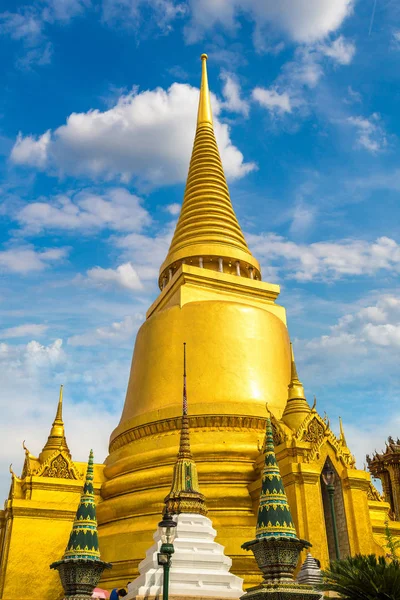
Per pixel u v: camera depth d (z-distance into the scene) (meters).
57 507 33.66
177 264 45.00
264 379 37.81
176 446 34.00
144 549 29.50
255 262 46.03
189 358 38.09
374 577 15.50
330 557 29.22
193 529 24.83
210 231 45.91
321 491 30.59
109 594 26.97
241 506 31.27
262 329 39.94
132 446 36.16
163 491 32.12
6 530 32.94
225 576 23.30
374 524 34.03
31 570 31.89
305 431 30.36
